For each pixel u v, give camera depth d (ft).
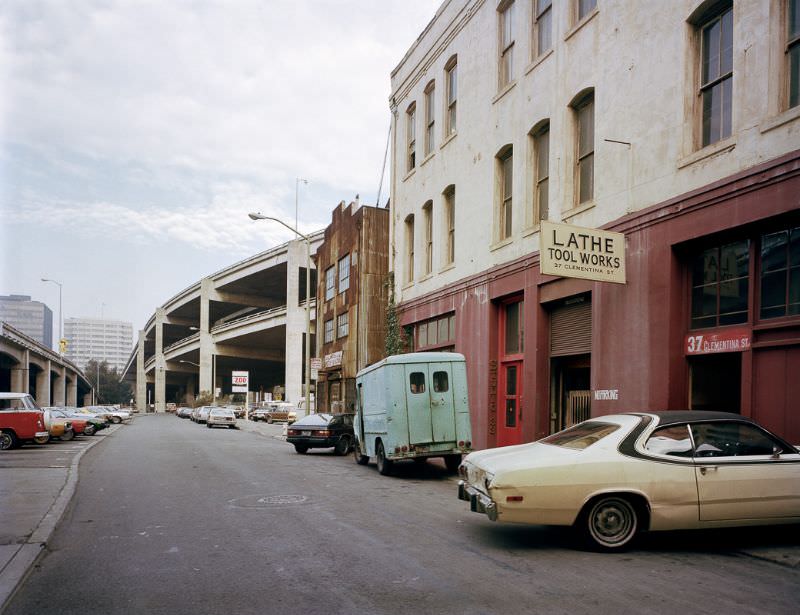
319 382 118.11
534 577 18.74
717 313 33.96
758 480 21.70
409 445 43.68
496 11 57.47
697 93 35.68
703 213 33.73
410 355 44.70
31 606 16.71
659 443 21.98
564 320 47.32
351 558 21.03
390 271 80.53
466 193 61.98
